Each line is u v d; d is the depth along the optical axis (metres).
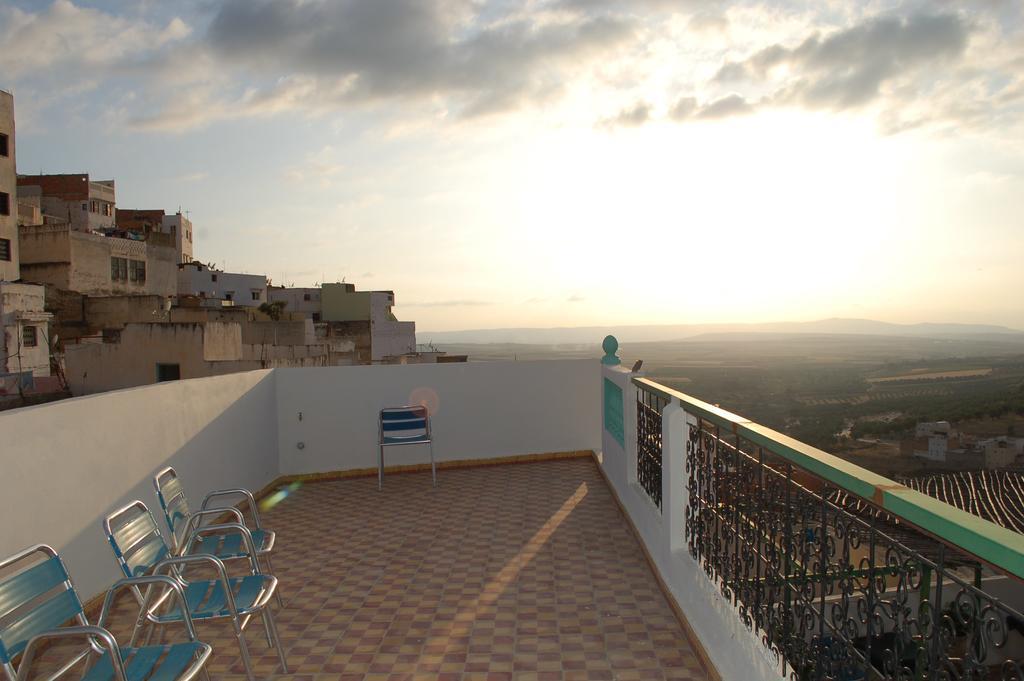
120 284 33.47
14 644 2.38
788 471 2.45
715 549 3.38
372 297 55.81
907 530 1.95
